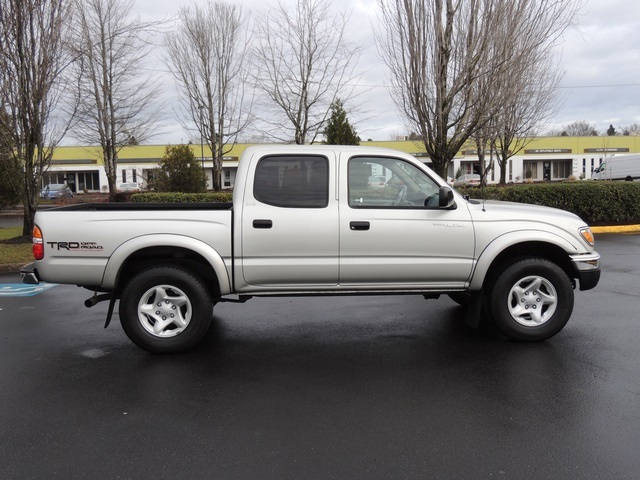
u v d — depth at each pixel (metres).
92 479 2.99
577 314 6.39
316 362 4.93
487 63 11.14
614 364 4.71
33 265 5.04
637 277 8.63
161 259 5.21
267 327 6.12
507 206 5.48
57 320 6.55
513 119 19.41
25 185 13.43
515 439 3.39
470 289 5.29
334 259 5.07
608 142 60.47
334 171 5.10
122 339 5.73
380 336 5.72
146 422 3.71
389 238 5.08
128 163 55.62
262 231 4.99
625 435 3.43
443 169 12.13
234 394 4.19
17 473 3.05
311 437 3.46
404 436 3.45
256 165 5.10
